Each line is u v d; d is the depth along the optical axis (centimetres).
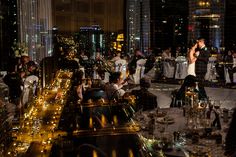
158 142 284
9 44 918
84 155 226
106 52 1196
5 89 472
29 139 246
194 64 841
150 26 1549
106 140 265
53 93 443
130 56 1361
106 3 1191
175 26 1611
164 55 1350
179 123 371
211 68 1208
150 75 1214
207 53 846
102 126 299
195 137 302
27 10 969
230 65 1151
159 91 976
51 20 1041
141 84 573
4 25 920
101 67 880
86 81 600
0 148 228
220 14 1616
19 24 953
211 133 320
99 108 362
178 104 561
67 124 301
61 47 927
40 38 998
